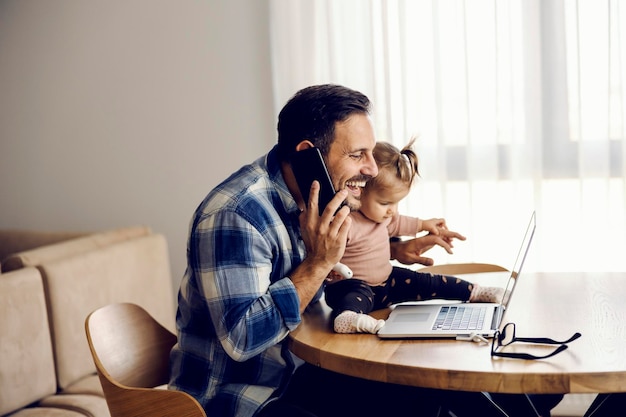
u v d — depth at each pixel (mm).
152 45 3820
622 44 3141
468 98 3311
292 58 3518
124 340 2020
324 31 3475
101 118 3951
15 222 4164
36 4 3967
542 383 1494
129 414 1754
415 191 3406
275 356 1892
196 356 1911
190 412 1706
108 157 3967
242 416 1824
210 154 3807
